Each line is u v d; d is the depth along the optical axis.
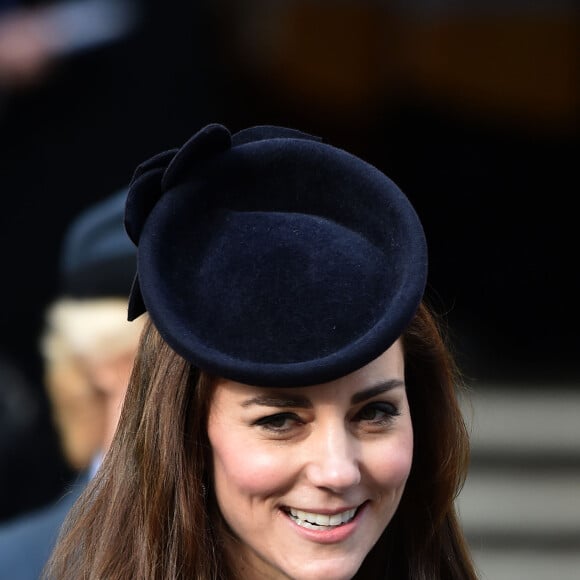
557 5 24.03
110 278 11.29
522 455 21.95
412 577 9.11
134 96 19.44
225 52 22.03
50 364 11.69
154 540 8.13
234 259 7.43
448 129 25.12
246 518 7.85
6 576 10.61
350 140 24.94
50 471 14.52
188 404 8.04
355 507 7.79
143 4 19.27
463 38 24.19
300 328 7.28
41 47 18.67
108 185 19.48
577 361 24.73
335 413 7.59
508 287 25.59
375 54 24.20
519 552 20.97
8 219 19.41
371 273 7.44
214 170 7.60
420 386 8.92
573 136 25.05
